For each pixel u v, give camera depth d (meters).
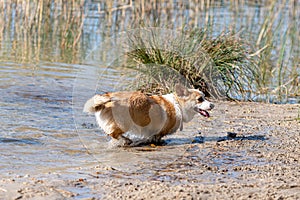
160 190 7.15
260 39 19.05
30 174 7.84
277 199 6.87
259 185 7.54
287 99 14.78
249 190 7.26
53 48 19.31
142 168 8.37
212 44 14.60
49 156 8.78
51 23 23.14
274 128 11.32
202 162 8.81
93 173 8.03
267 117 12.34
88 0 26.41
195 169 8.42
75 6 22.48
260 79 15.52
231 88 14.36
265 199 6.86
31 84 14.06
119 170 8.23
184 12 23.28
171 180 7.82
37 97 12.80
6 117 10.97
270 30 21.11
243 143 10.05
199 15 23.17
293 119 12.18
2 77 14.60
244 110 12.96
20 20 22.22
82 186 7.36
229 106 13.30
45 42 20.23
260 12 26.78
